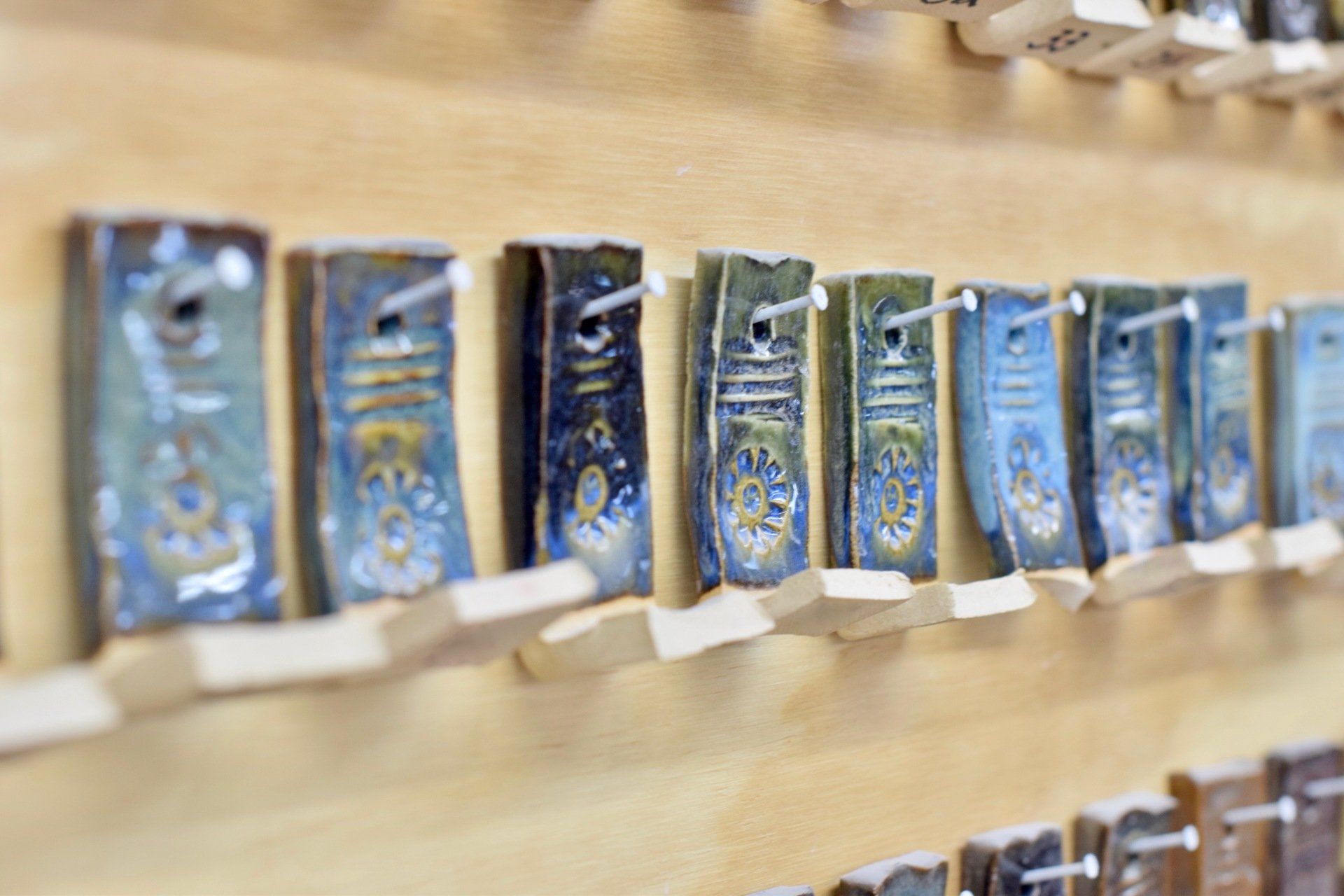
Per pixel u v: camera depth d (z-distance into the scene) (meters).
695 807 0.63
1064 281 0.72
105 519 0.53
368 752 0.58
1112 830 0.71
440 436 0.58
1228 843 0.75
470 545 0.58
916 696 0.68
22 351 0.53
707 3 0.63
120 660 0.53
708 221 0.63
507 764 0.60
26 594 0.53
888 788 0.68
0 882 0.54
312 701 0.57
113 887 0.55
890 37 0.67
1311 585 0.78
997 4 0.63
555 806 0.61
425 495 0.57
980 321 0.67
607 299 0.59
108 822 0.55
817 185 0.66
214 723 0.56
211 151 0.55
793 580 0.60
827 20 0.66
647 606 0.58
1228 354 0.74
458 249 0.59
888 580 0.60
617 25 0.61
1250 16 0.73
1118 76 0.73
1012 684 0.71
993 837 0.69
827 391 0.65
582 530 0.59
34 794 0.54
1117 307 0.71
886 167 0.67
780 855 0.65
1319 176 0.79
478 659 0.57
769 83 0.64
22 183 0.53
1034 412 0.68
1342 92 0.76
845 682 0.66
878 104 0.67
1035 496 0.68
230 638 0.52
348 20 0.57
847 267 0.66
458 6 0.59
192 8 0.55
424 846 0.59
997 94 0.70
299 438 0.56
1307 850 0.78
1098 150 0.73
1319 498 0.76
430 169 0.58
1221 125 0.76
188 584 0.54
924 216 0.68
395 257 0.57
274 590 0.55
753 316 0.62
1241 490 0.74
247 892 0.56
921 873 0.67
